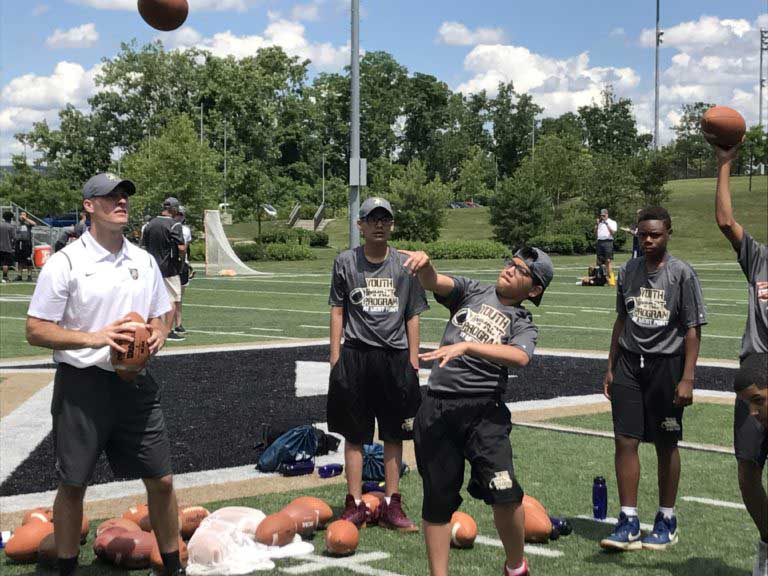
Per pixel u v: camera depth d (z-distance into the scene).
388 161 119.75
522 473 7.27
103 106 83.56
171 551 5.05
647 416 5.68
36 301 4.75
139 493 6.79
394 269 6.21
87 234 4.95
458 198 122.81
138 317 4.86
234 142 70.38
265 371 12.48
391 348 6.15
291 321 19.05
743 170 135.00
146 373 4.94
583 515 6.25
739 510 6.32
